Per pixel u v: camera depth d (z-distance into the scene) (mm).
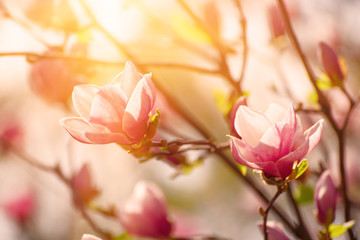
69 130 1161
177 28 1446
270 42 1473
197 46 1454
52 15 1364
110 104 1161
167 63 1331
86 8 1336
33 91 1439
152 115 1200
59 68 1409
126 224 1429
